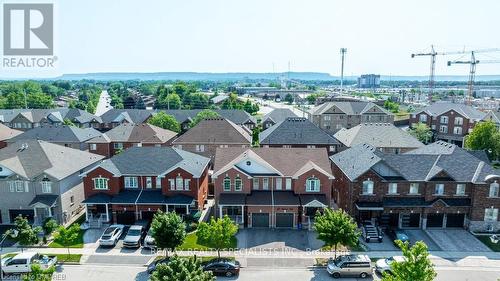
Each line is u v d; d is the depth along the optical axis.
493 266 39.41
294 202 48.88
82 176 50.91
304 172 50.38
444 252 42.28
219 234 38.28
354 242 38.47
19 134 83.38
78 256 41.38
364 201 48.41
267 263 39.94
